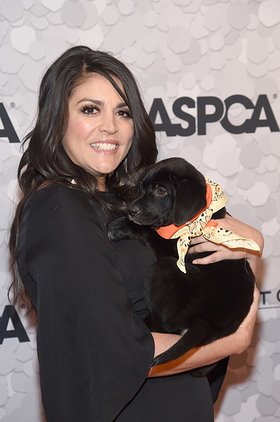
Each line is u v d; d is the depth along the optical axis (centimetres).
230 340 190
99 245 172
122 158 211
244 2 312
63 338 167
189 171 202
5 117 296
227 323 190
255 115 321
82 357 165
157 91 309
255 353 333
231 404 334
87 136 196
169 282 189
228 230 198
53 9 294
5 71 294
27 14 293
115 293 167
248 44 315
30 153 200
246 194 324
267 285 329
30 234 176
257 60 317
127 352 163
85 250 167
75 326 165
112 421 169
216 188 205
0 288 302
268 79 320
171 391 182
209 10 309
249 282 201
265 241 327
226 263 199
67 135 199
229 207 322
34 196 183
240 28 313
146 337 169
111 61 202
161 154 312
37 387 311
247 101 319
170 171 201
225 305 191
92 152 199
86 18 297
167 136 312
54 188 180
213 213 203
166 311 187
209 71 313
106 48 301
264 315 331
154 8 304
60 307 166
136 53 304
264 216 326
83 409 167
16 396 310
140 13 303
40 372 173
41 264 170
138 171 220
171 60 309
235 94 317
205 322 185
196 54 311
